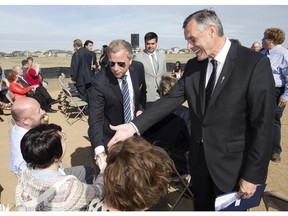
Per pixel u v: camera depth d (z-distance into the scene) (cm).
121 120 283
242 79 181
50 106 830
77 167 305
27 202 174
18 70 830
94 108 273
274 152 432
